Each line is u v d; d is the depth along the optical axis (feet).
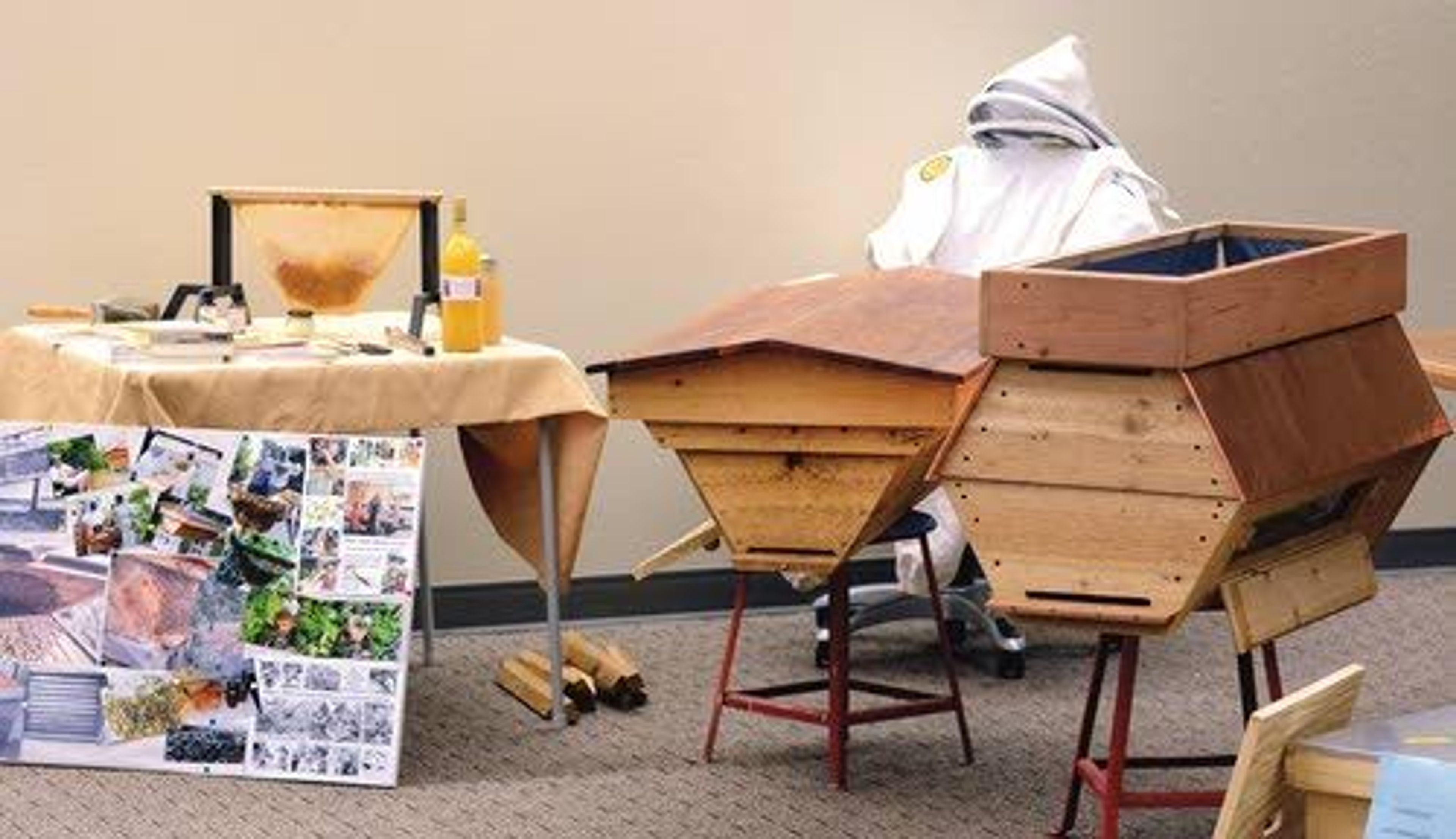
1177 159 19.48
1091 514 10.72
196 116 16.94
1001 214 16.94
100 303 16.12
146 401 13.88
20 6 16.49
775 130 18.35
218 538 13.97
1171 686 16.42
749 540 13.14
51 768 13.99
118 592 14.02
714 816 13.42
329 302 15.62
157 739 13.93
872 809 13.57
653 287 18.19
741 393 12.89
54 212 16.74
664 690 16.25
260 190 15.53
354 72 17.24
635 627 18.15
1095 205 16.72
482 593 17.92
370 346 14.73
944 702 14.43
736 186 18.30
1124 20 19.16
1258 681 16.56
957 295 14.37
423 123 17.44
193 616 13.96
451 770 14.21
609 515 18.26
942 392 12.47
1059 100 16.85
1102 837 11.83
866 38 18.48
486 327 14.97
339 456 14.01
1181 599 10.62
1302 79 19.67
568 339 18.02
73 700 13.99
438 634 17.75
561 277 17.94
